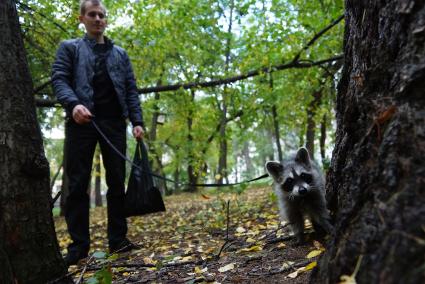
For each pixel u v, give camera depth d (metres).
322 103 15.34
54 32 8.73
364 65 2.55
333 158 3.19
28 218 2.81
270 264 3.64
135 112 5.41
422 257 1.42
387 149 1.86
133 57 9.95
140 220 10.84
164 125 23.48
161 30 9.99
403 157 1.77
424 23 1.91
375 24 2.41
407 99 1.90
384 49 2.18
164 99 14.94
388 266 1.52
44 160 2.93
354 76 2.62
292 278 3.04
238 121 16.59
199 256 4.52
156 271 3.98
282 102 15.55
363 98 2.23
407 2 2.00
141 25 9.64
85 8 5.11
